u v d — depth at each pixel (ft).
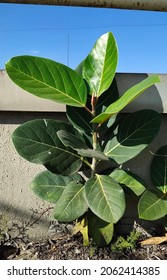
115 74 1.96
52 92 1.73
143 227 2.04
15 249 1.94
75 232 1.92
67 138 1.68
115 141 1.89
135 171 2.04
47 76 1.68
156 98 1.98
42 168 2.02
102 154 1.69
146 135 1.83
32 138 1.77
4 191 2.01
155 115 1.86
